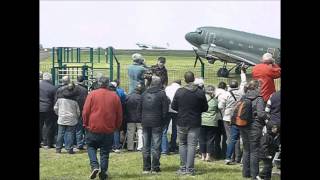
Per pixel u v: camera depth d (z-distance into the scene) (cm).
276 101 938
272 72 1178
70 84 1335
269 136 962
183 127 1056
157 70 1366
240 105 1008
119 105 998
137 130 1384
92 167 1009
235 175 1082
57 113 1347
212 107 1226
